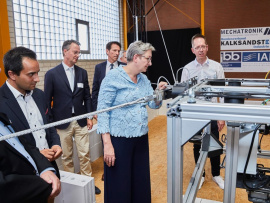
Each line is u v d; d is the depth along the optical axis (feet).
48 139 5.10
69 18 16.60
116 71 4.99
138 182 5.48
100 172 9.27
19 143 3.80
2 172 3.04
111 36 21.77
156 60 21.71
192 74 7.99
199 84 4.39
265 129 4.22
